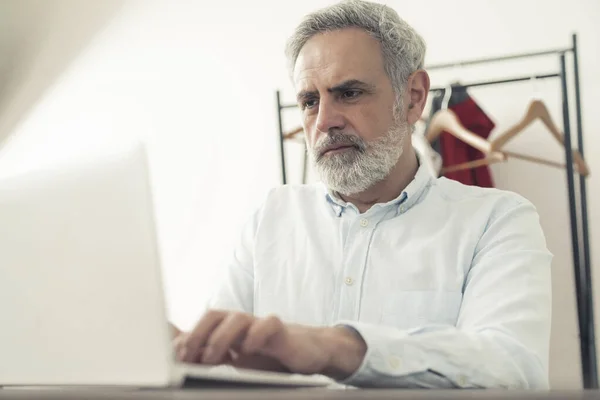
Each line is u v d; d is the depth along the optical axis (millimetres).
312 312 1465
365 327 830
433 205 1491
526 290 1188
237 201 3070
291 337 733
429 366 836
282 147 2484
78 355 657
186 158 3178
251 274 1613
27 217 693
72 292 660
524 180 2549
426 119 2510
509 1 2623
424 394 447
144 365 616
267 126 3041
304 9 3016
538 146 2541
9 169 3498
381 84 1461
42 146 3455
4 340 715
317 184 1678
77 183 659
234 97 3113
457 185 1535
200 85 3182
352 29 1473
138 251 622
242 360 792
